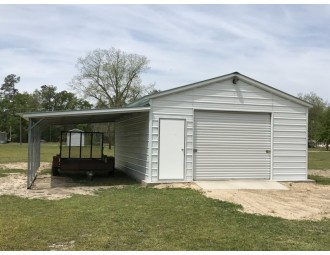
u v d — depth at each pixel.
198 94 12.83
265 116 13.54
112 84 45.84
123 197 9.96
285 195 10.92
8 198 9.74
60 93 86.81
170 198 9.87
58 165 15.41
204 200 9.65
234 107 13.12
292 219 7.85
